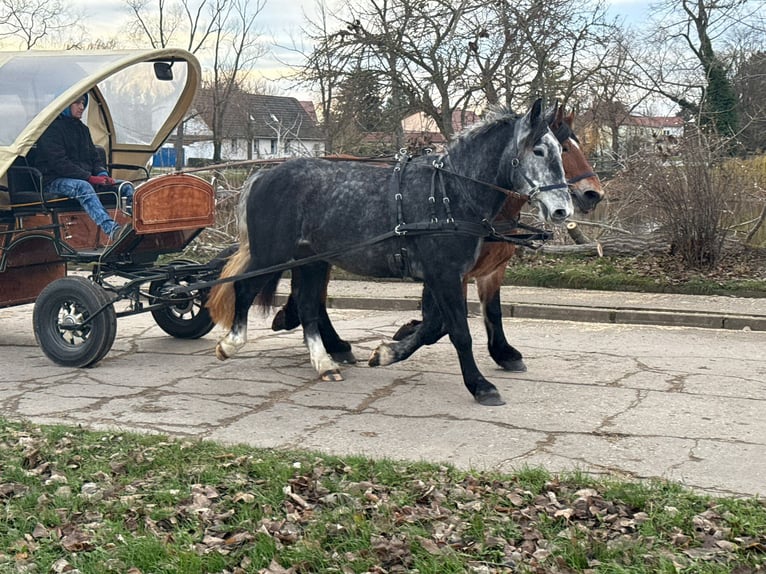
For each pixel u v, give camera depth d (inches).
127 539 178.4
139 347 381.1
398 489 202.4
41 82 341.1
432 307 308.5
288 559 168.9
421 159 298.7
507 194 279.0
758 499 193.5
